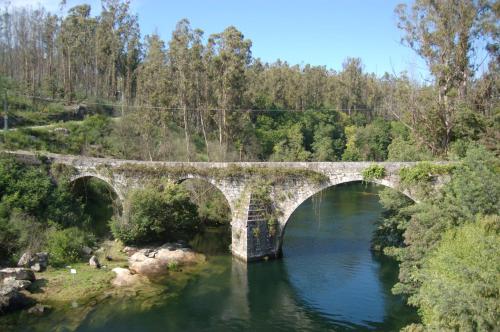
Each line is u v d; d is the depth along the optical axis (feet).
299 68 315.99
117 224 97.91
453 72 103.35
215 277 86.38
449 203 66.33
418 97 110.32
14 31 219.82
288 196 95.76
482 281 43.60
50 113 175.73
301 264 94.07
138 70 212.02
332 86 295.48
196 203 125.80
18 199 93.91
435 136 106.42
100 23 245.24
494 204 62.13
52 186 102.99
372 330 65.16
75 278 79.05
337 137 259.60
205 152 175.73
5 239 83.66
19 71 214.48
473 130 97.19
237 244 98.37
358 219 137.49
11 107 167.73
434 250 60.95
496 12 98.73
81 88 226.17
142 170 104.01
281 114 252.62
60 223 97.25
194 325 66.13
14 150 118.11
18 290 71.20
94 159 107.55
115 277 81.66
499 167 68.90
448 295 42.45
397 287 64.23
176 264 91.04
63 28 220.02
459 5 100.53
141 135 160.66
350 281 84.43
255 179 97.25
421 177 81.25
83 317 66.33
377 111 295.07
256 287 81.61
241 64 165.17
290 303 74.84
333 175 91.30
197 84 164.04
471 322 41.75
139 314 68.80
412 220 69.05
